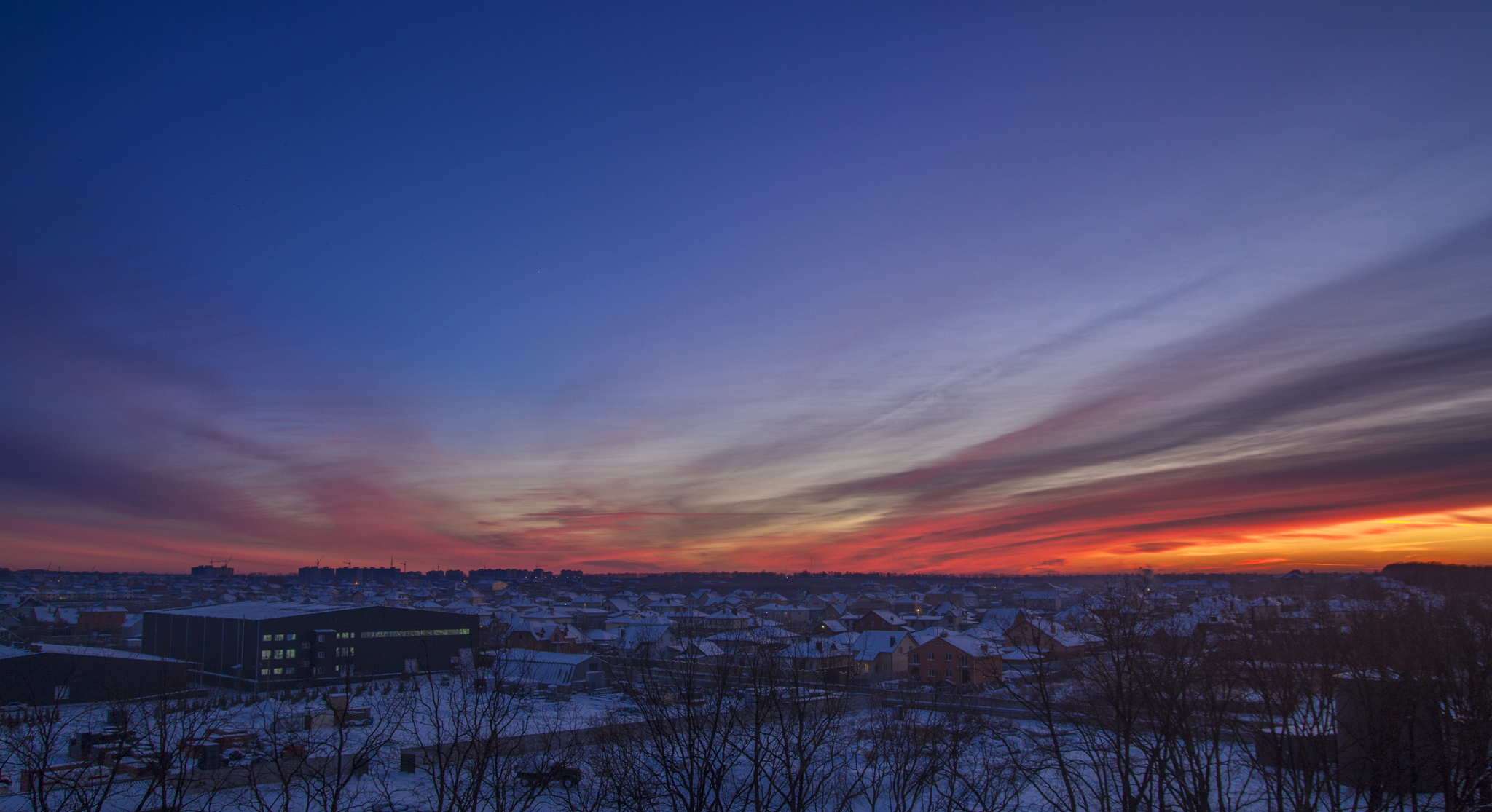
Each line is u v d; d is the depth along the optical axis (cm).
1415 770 3275
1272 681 3756
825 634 12606
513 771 3338
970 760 3719
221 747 4084
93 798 3069
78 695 6494
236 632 10688
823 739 3206
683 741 3086
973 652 9894
